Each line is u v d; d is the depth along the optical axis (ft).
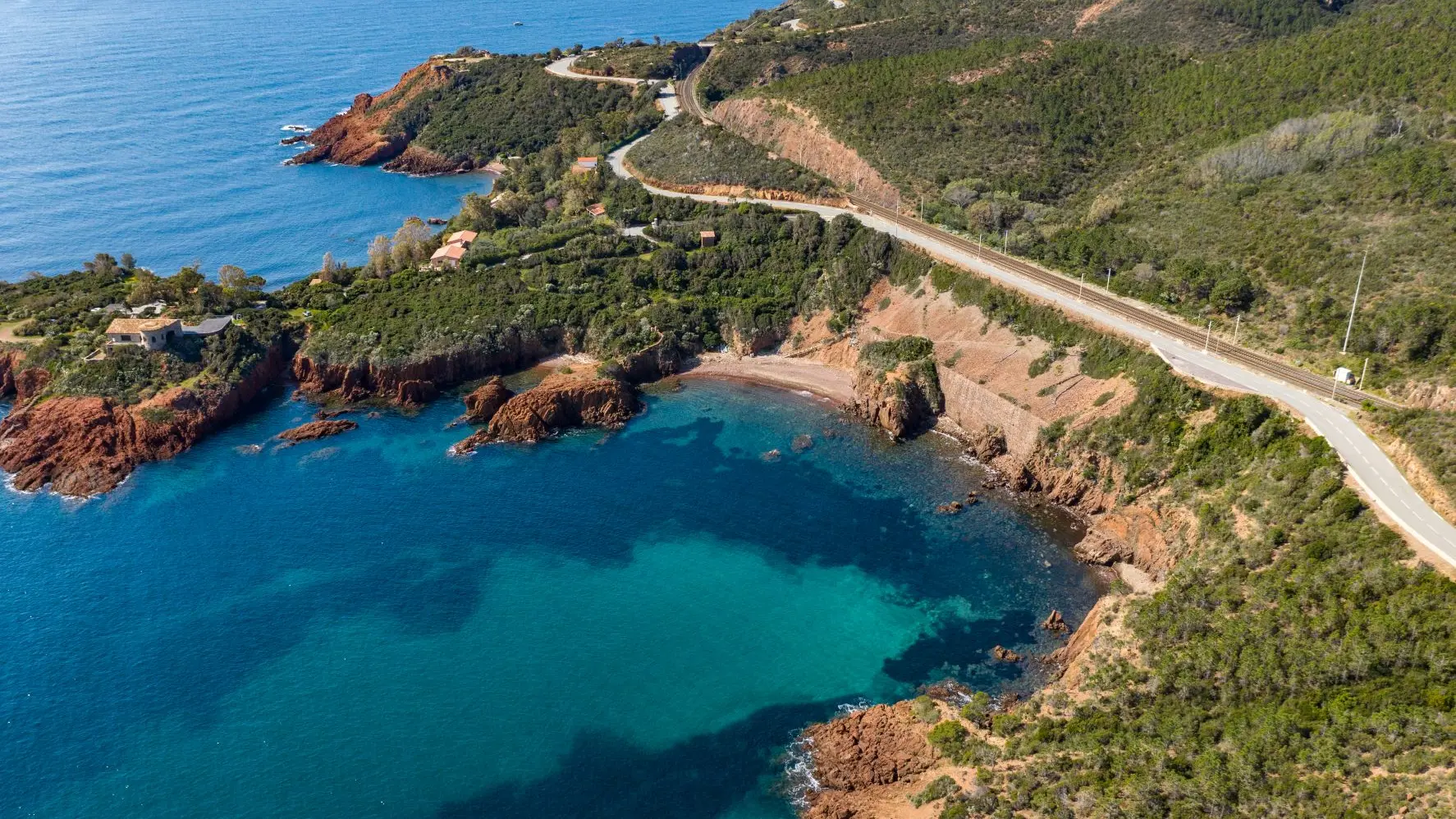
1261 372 301.63
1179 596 234.79
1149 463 295.69
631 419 395.34
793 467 356.38
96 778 224.74
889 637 268.82
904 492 337.52
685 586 293.02
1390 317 291.99
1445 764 161.17
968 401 367.66
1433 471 235.81
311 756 231.50
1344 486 240.94
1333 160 391.45
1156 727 201.67
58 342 411.75
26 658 261.85
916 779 216.13
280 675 257.14
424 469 359.46
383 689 252.42
